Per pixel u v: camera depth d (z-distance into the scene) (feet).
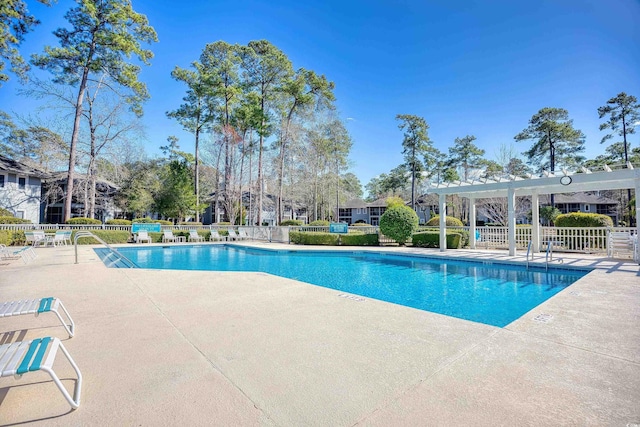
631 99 95.04
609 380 7.84
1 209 65.72
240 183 93.25
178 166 93.76
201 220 121.90
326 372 8.37
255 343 10.50
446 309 18.80
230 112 93.66
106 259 37.52
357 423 6.14
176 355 9.57
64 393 6.54
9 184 77.92
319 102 97.66
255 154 97.86
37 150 74.28
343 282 27.22
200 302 16.15
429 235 49.93
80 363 9.05
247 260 43.14
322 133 99.76
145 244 57.36
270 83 91.25
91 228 59.57
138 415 6.49
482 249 46.14
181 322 12.85
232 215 93.30
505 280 27.40
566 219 44.37
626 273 23.93
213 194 114.83
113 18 65.77
